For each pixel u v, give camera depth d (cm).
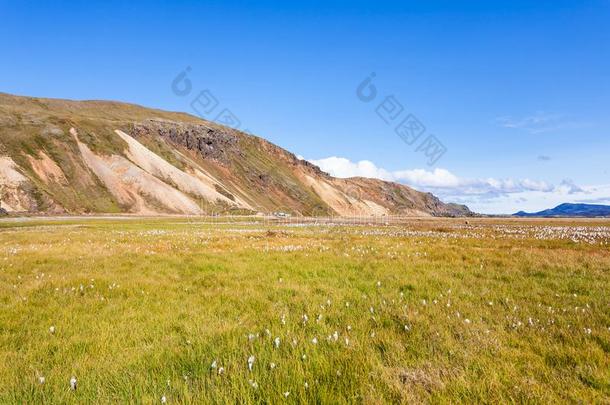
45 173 12875
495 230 4025
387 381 446
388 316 743
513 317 739
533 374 489
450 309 802
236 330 657
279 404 399
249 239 2552
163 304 873
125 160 15725
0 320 742
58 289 1001
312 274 1238
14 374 507
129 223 6225
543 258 1538
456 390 434
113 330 691
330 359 517
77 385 464
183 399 407
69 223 5912
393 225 5962
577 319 727
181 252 1767
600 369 492
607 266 1338
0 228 4541
